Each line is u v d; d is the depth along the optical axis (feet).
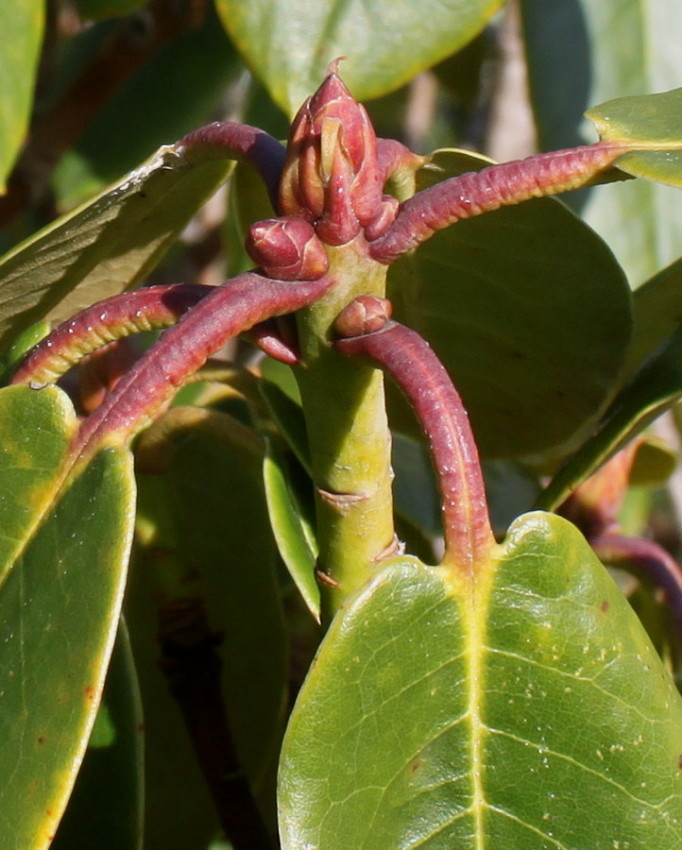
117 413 1.30
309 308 1.31
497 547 1.30
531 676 1.30
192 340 1.29
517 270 1.50
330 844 1.28
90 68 2.15
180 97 2.15
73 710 1.27
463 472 1.28
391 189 1.43
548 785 1.30
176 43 2.17
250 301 1.29
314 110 1.30
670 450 1.91
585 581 1.31
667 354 1.52
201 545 1.66
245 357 2.31
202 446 1.66
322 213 1.30
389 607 1.29
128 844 1.43
